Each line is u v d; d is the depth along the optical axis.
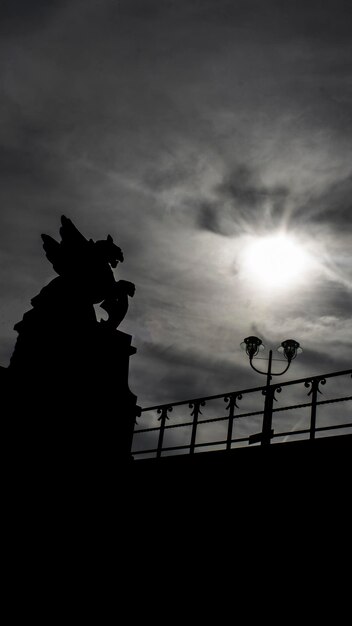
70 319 18.39
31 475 17.23
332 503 14.48
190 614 16.02
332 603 13.90
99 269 19.05
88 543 17.28
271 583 14.94
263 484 15.70
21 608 16.36
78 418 17.77
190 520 16.77
